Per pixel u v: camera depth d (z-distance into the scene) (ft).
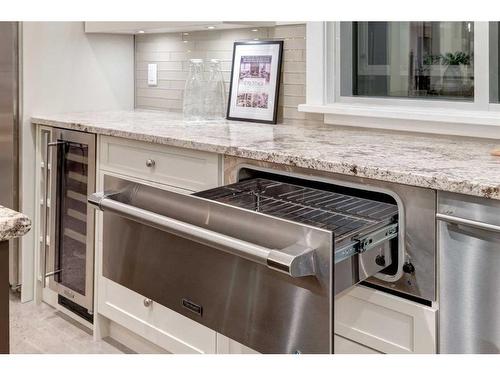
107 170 7.40
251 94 8.09
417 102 6.48
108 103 9.93
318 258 3.20
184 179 6.26
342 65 7.18
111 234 4.56
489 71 5.82
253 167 5.44
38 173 8.75
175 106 9.55
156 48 9.79
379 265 4.13
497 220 3.80
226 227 3.66
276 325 3.45
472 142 5.89
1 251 3.04
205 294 3.83
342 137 6.34
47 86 8.91
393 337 4.50
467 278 4.02
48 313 8.73
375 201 4.83
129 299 7.23
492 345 3.94
